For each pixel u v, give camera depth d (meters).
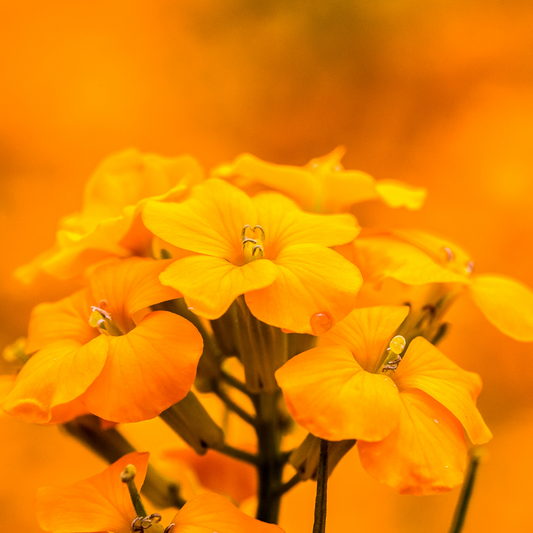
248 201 0.26
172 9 0.64
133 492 0.25
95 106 0.63
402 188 0.28
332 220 0.26
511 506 0.54
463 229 0.63
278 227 0.26
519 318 0.27
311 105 0.64
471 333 0.60
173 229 0.25
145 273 0.26
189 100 0.64
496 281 0.27
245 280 0.25
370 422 0.24
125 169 0.28
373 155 0.65
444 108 0.64
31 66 0.62
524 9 0.62
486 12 0.63
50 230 0.62
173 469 0.29
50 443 0.55
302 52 0.64
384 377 0.25
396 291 0.27
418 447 0.24
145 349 0.25
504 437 0.57
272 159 0.65
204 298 0.24
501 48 0.62
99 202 0.28
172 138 0.64
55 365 0.25
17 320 0.59
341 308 0.25
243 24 0.64
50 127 0.62
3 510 0.52
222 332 0.26
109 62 0.63
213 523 0.24
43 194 0.62
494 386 0.59
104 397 0.24
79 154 0.63
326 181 0.28
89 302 0.26
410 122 0.64
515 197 0.62
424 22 0.63
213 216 0.26
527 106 0.62
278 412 0.27
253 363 0.26
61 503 0.25
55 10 0.62
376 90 0.64
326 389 0.24
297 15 0.64
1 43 0.61
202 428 0.26
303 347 0.26
